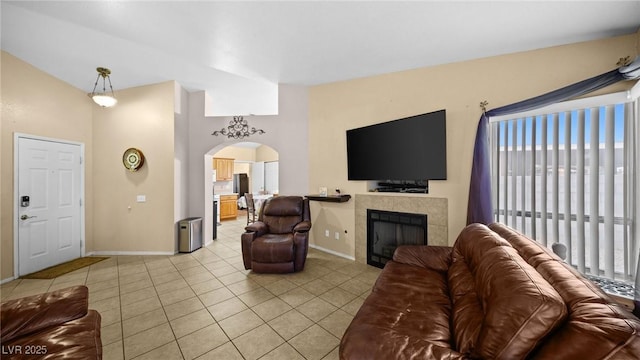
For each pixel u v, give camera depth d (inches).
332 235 146.4
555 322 33.1
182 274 118.6
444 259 84.1
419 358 39.4
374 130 124.3
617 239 77.1
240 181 358.0
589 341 28.9
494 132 99.9
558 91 79.0
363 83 133.1
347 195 136.6
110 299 94.5
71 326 49.8
